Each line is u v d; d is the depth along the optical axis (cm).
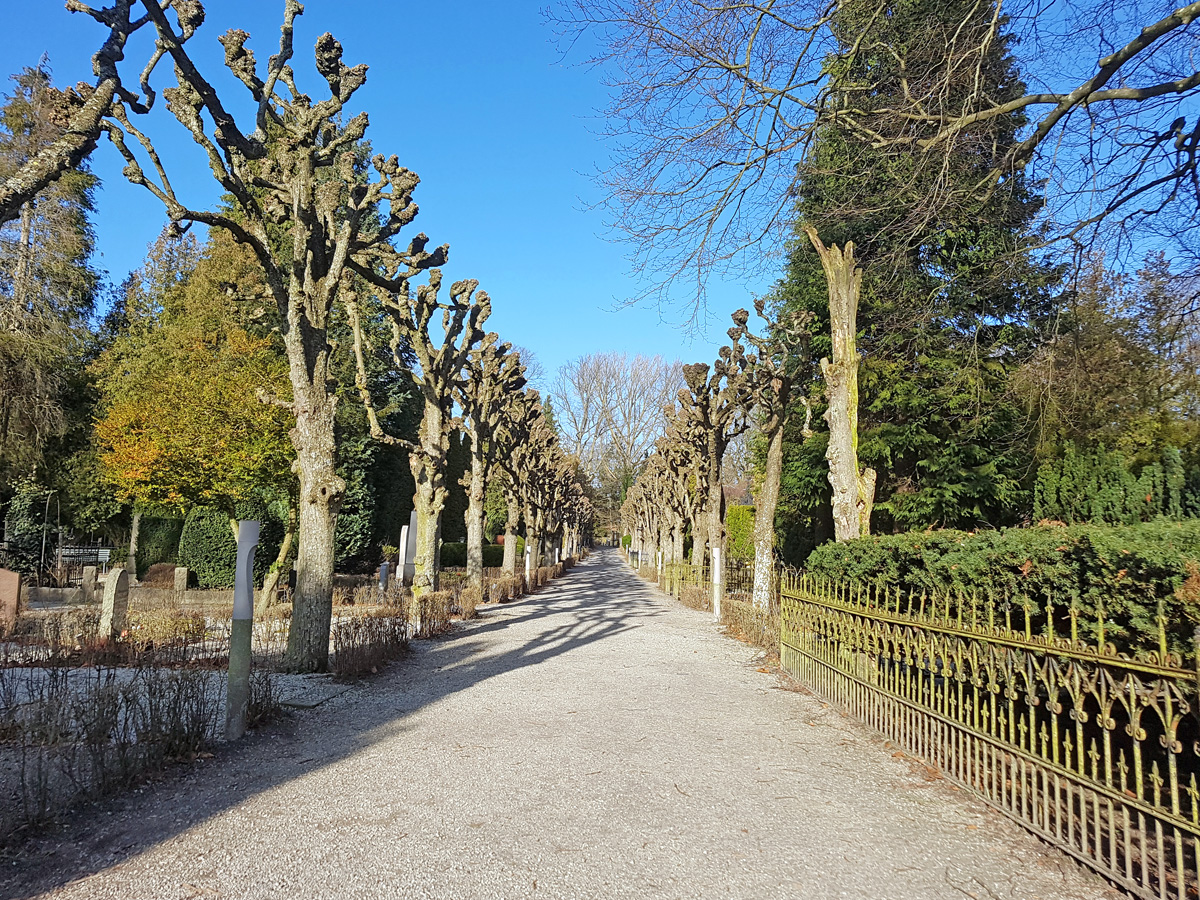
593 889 332
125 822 409
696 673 920
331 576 875
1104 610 362
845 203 984
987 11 788
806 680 816
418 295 1498
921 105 821
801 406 1886
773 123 941
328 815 420
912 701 542
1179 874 294
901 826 412
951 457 1444
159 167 775
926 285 1343
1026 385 1130
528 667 950
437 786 472
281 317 873
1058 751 381
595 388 5828
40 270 2295
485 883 337
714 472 1683
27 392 2072
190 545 2209
